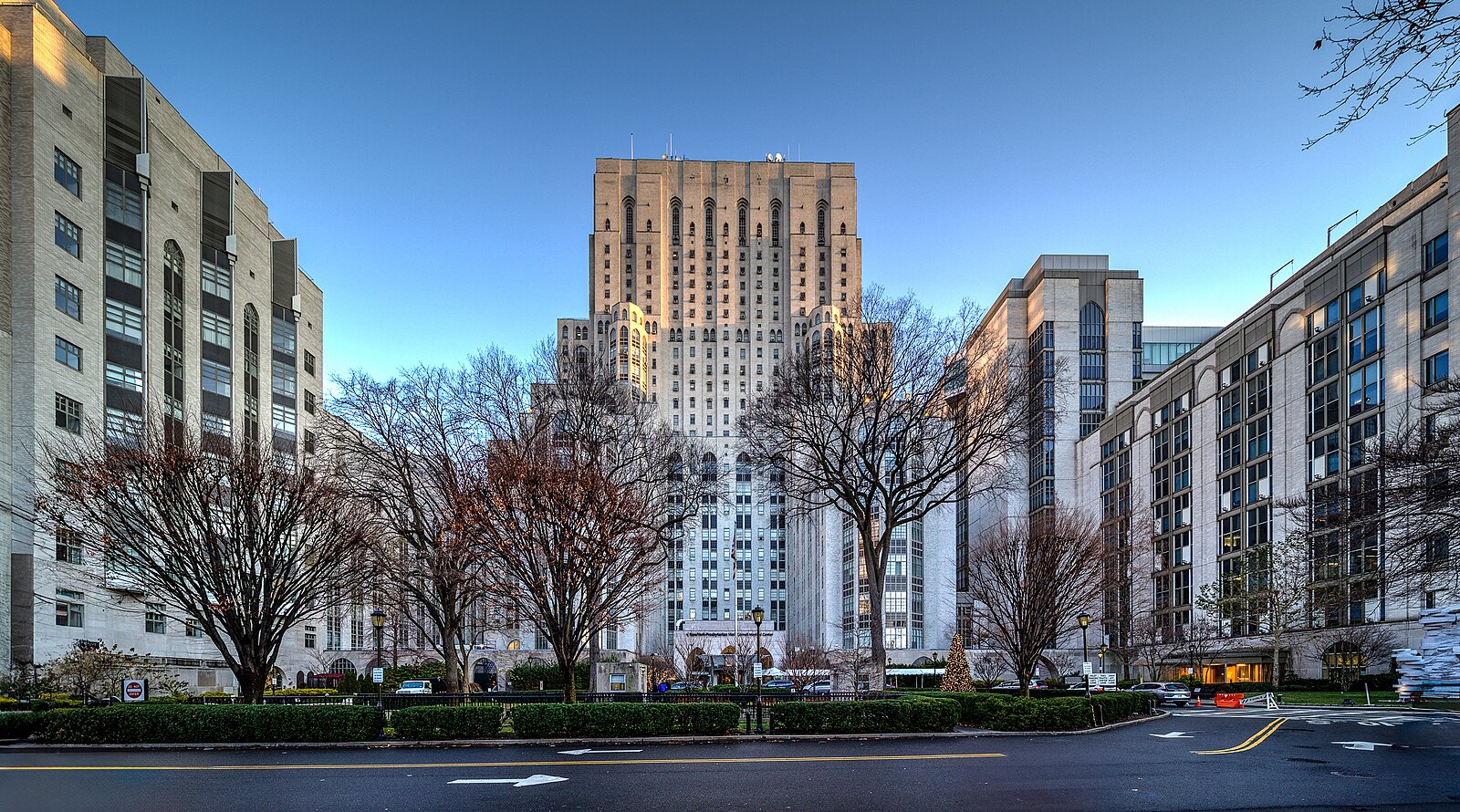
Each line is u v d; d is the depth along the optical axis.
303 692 52.78
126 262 57.66
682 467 49.78
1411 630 61.09
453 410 37.84
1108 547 76.75
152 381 59.06
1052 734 27.86
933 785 17.56
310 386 81.06
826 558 122.25
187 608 29.50
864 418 37.09
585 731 24.92
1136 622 93.38
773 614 179.00
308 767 19.86
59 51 53.66
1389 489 31.00
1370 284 68.62
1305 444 75.38
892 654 107.00
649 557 42.41
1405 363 64.19
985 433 36.22
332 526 33.06
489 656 83.19
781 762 20.66
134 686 28.78
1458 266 59.16
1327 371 73.12
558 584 28.14
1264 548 70.69
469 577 37.28
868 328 35.94
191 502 30.05
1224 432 88.25
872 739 25.44
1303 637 71.56
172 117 63.06
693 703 26.36
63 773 19.30
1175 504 97.19
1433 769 20.11
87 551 50.12
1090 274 129.12
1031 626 44.56
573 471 30.06
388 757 21.53
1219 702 51.09
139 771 19.48
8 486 48.41
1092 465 119.00
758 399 39.62
